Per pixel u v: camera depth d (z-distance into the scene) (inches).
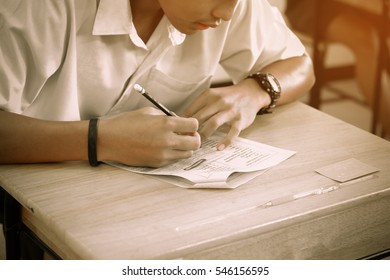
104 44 57.6
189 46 62.8
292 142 58.7
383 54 110.7
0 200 55.7
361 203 49.8
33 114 57.2
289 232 46.8
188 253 42.4
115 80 59.4
